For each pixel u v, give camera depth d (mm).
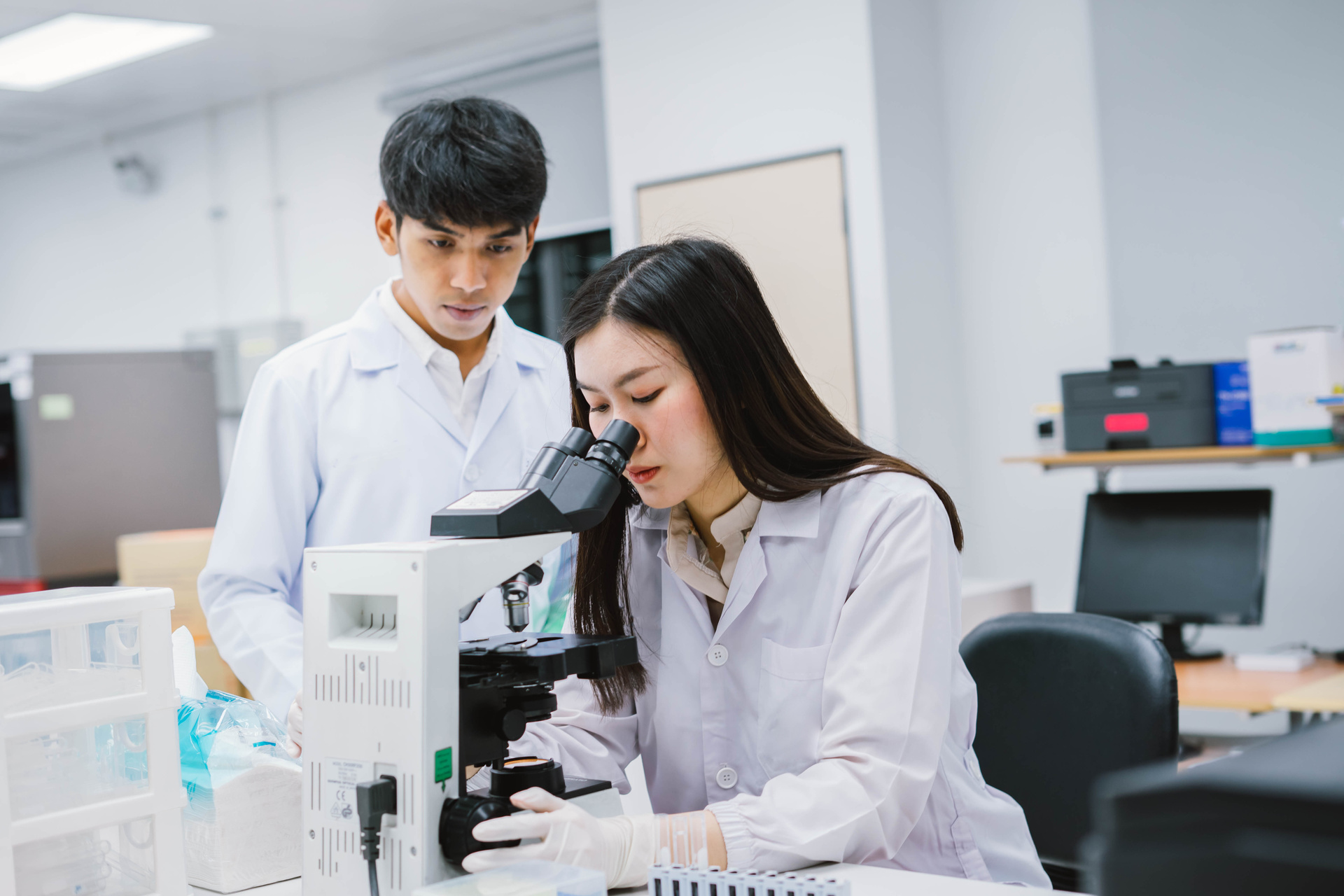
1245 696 2465
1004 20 4031
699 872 916
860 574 1153
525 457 1800
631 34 4250
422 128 1490
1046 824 1541
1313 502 3484
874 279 3777
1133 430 3100
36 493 3441
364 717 938
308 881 971
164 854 1030
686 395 1125
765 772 1219
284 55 5230
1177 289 3656
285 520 1620
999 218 4074
